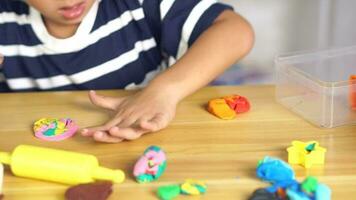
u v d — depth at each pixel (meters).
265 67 1.66
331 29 1.65
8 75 1.17
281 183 0.66
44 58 1.14
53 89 1.17
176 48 1.09
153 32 1.15
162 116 0.83
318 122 0.82
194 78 0.92
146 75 1.19
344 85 0.84
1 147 0.78
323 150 0.72
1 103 0.92
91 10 1.11
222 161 0.73
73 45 1.12
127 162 0.74
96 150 0.77
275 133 0.80
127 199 0.66
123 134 0.78
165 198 0.66
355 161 0.72
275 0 1.65
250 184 0.68
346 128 0.80
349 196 0.66
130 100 0.89
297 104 0.87
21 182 0.70
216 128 0.81
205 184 0.68
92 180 0.69
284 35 1.68
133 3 1.13
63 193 0.68
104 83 1.16
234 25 1.03
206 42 0.99
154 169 0.69
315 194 0.63
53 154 0.70
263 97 0.91
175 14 1.08
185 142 0.78
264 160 0.70
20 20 1.13
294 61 0.92
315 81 0.85
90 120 0.86
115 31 1.14
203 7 1.07
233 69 1.64
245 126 0.82
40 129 0.81
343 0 1.62
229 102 0.86
